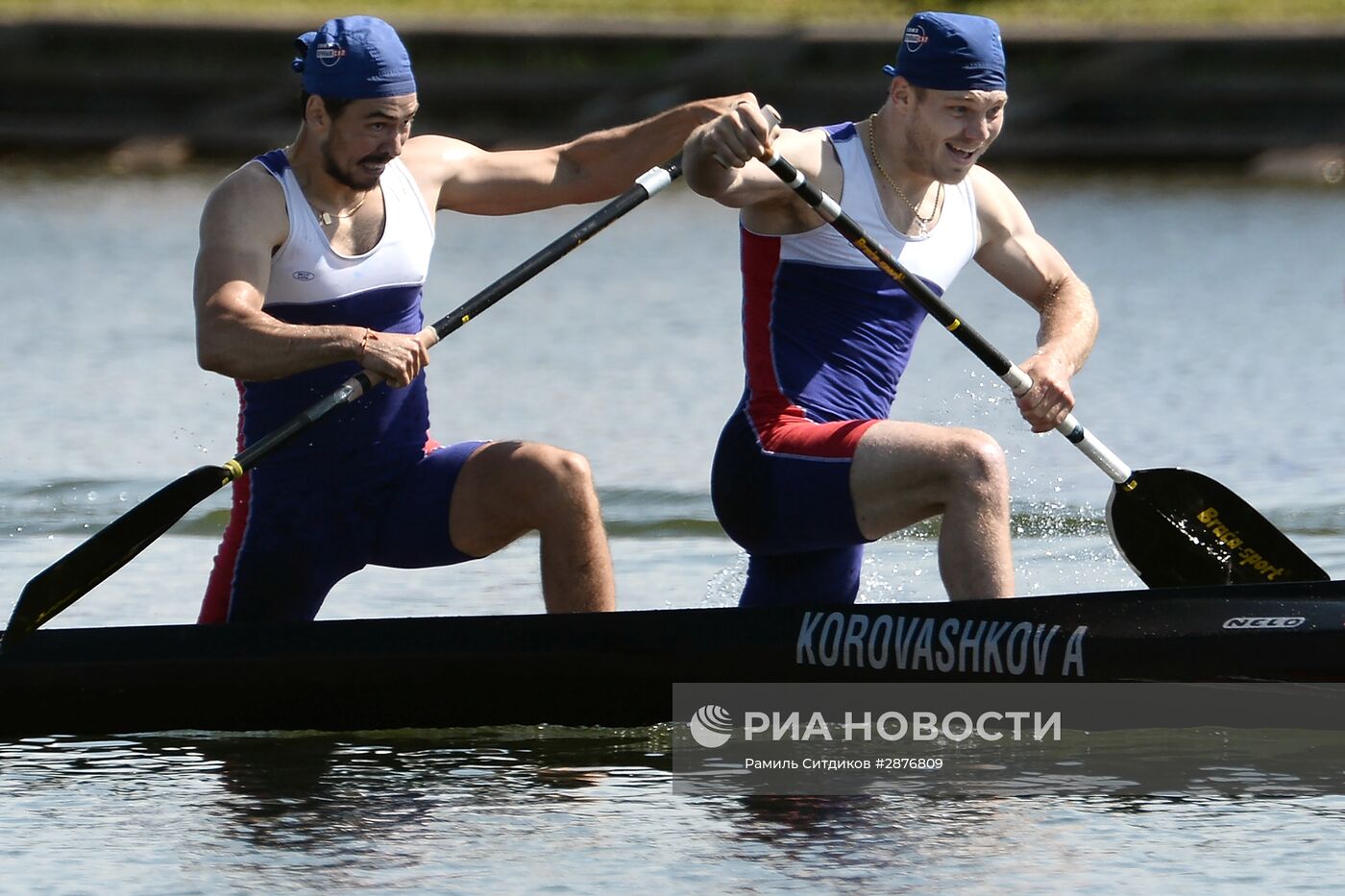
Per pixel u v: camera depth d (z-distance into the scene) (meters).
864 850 14.12
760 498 17.56
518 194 18.48
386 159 17.09
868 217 17.72
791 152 17.52
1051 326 18.22
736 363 35.72
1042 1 84.00
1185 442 29.41
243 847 14.31
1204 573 18.67
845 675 16.53
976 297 41.69
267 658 16.98
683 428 30.81
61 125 76.81
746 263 18.19
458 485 17.58
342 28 16.77
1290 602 16.39
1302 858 13.84
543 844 14.30
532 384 34.09
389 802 15.29
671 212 57.53
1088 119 72.69
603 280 45.22
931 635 16.38
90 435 30.52
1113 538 18.62
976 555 16.22
